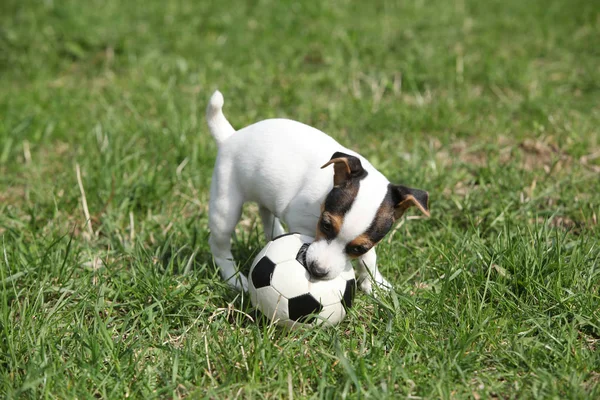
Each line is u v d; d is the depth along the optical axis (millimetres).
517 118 10969
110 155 9117
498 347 5742
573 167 9133
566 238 7348
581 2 15984
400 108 10906
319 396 5191
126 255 7230
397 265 6992
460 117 10758
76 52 13406
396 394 5203
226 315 6191
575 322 5973
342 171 5551
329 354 5508
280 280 5676
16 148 9977
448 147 9930
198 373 5430
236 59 13117
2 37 13820
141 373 5359
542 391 5230
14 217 7891
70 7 14953
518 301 6277
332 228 5492
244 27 14648
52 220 8078
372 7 15883
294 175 6086
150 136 9930
